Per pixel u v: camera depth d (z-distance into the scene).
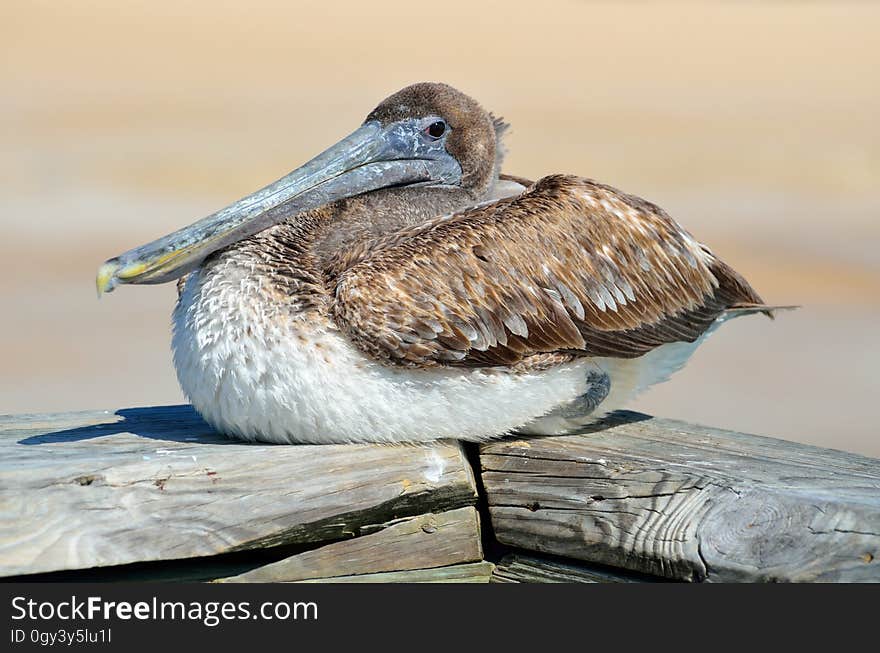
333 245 10.80
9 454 9.45
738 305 12.18
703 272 11.66
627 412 11.67
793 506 8.69
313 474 9.46
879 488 8.98
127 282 10.30
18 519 8.73
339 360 9.92
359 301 9.95
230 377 9.95
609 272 10.88
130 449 9.70
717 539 8.88
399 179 11.80
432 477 9.70
